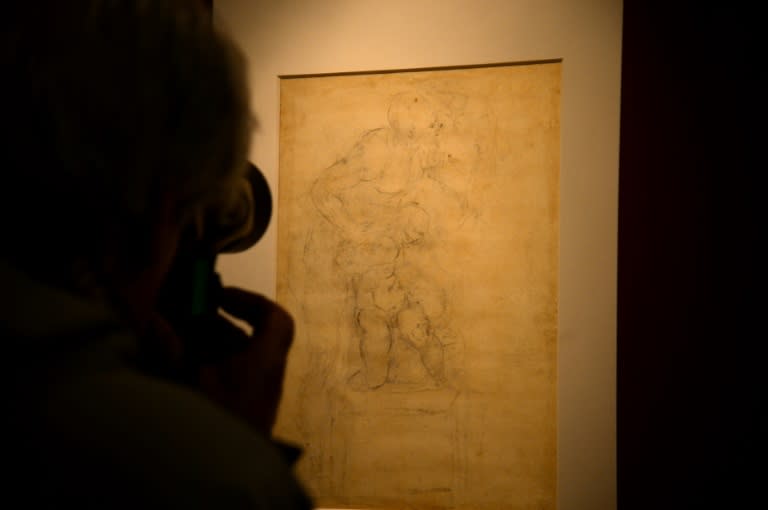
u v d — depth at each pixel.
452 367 1.49
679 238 1.46
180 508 0.25
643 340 1.47
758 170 1.44
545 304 1.45
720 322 1.44
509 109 1.48
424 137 1.52
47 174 0.30
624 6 1.50
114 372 0.29
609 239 1.41
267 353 0.57
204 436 0.28
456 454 1.47
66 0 0.31
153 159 0.33
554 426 1.43
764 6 1.45
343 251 1.55
